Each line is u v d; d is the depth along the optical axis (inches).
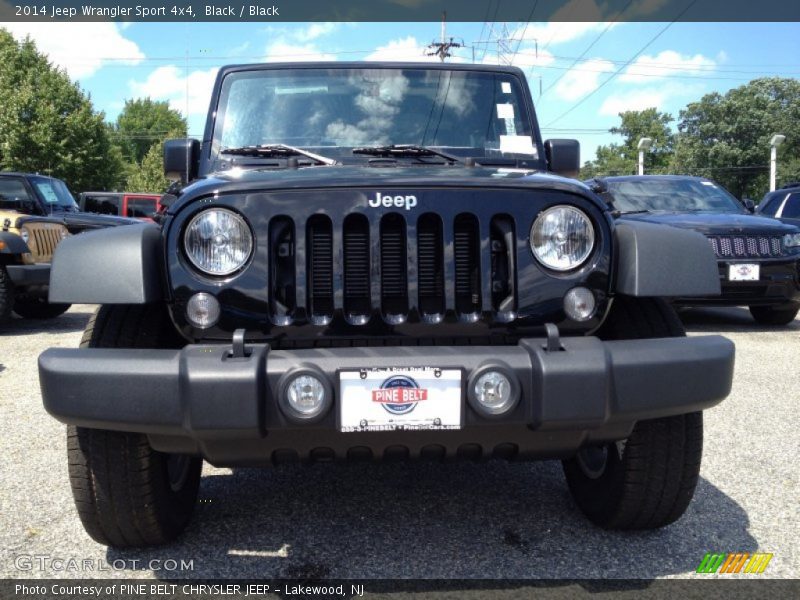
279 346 86.9
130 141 2979.8
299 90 131.8
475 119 132.7
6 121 1222.3
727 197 339.3
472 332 88.0
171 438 86.4
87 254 85.8
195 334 86.3
